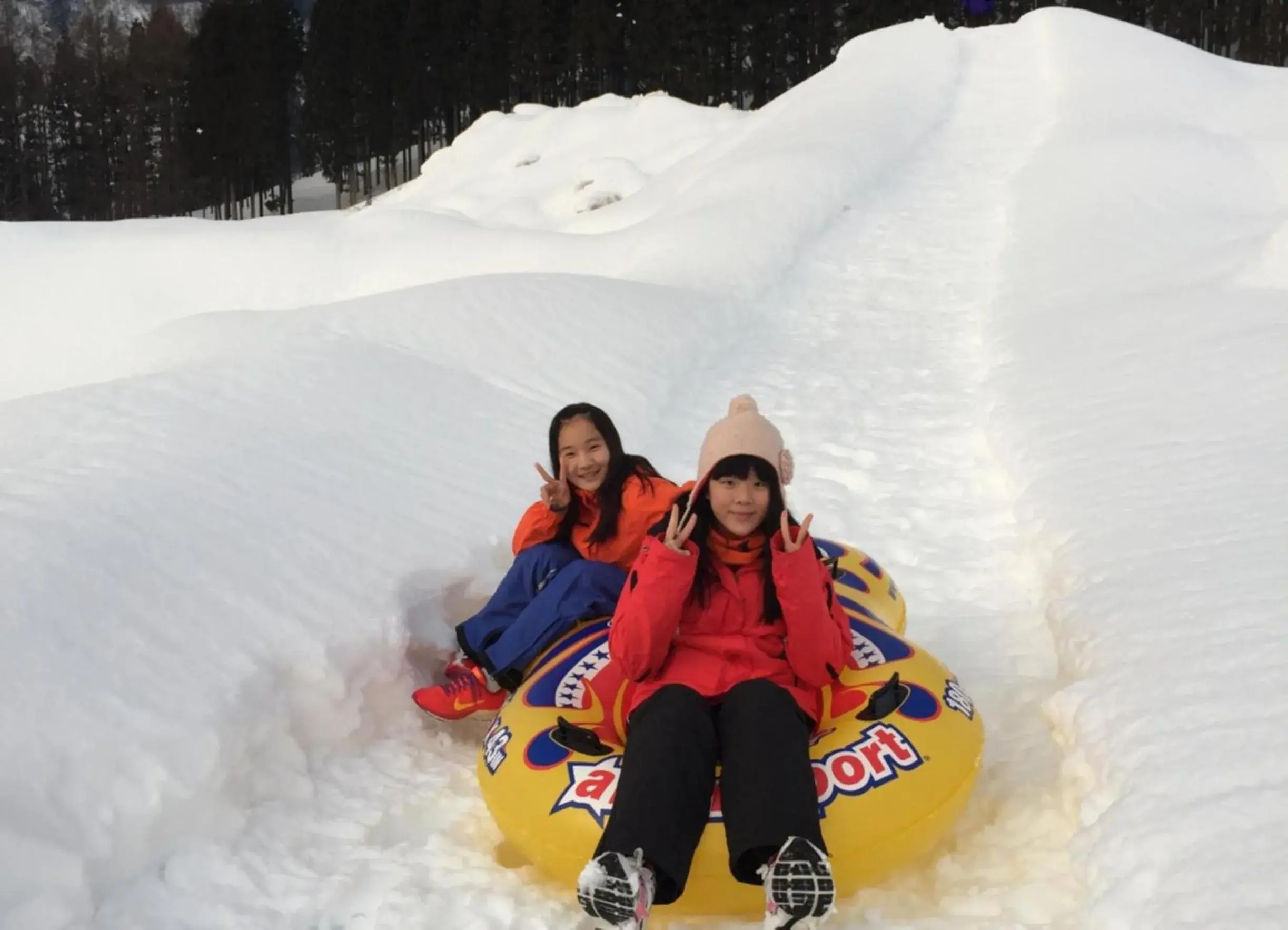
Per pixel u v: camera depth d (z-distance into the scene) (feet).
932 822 8.66
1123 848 7.86
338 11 177.88
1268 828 7.50
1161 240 33.40
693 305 30.04
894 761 8.82
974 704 11.76
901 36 79.87
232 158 190.70
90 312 65.21
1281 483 14.07
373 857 9.44
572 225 81.35
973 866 8.96
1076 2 130.52
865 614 11.17
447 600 13.92
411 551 14.16
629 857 7.34
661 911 8.54
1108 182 42.32
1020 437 18.65
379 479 16.29
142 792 9.11
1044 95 63.67
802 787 7.86
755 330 29.91
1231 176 41.91
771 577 9.06
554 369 23.72
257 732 10.44
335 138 179.11
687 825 7.79
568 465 11.48
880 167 50.24
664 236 41.96
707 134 124.47
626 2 165.58
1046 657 12.72
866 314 30.99
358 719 11.53
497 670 11.43
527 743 9.45
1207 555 12.34
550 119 137.90
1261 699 9.07
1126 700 9.68
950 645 13.30
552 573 11.73
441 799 10.53
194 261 67.77
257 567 12.67
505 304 27.37
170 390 18.79
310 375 20.51
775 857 7.63
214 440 16.40
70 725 9.36
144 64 226.38
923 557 15.97
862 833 8.38
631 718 8.83
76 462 14.92
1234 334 21.29
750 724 8.23
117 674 10.16
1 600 10.53
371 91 177.47
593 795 8.63
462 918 8.55
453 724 12.17
